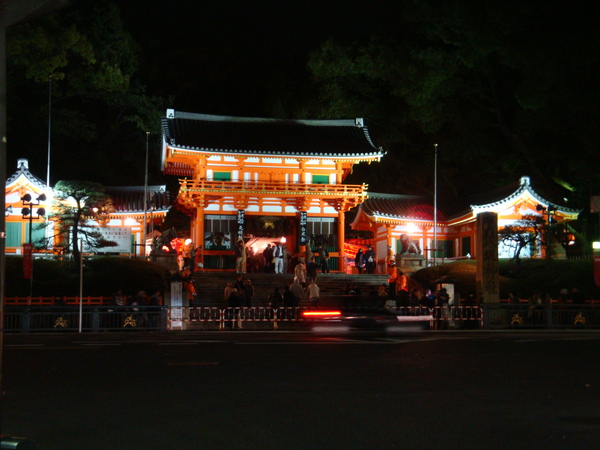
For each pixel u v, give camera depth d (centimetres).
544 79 4138
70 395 1089
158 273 3734
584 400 1056
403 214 5009
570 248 5106
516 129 5084
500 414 941
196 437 802
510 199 4675
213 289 3769
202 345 1959
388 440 787
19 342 2089
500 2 3978
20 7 509
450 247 5156
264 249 4738
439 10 4953
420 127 6156
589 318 3002
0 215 490
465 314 3038
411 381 1244
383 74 5562
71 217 3703
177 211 6475
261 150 4656
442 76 5047
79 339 2225
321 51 5912
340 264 4844
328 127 5231
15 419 904
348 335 2452
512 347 1916
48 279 3556
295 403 1020
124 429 844
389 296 3650
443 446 761
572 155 4862
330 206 4916
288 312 3011
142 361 1549
